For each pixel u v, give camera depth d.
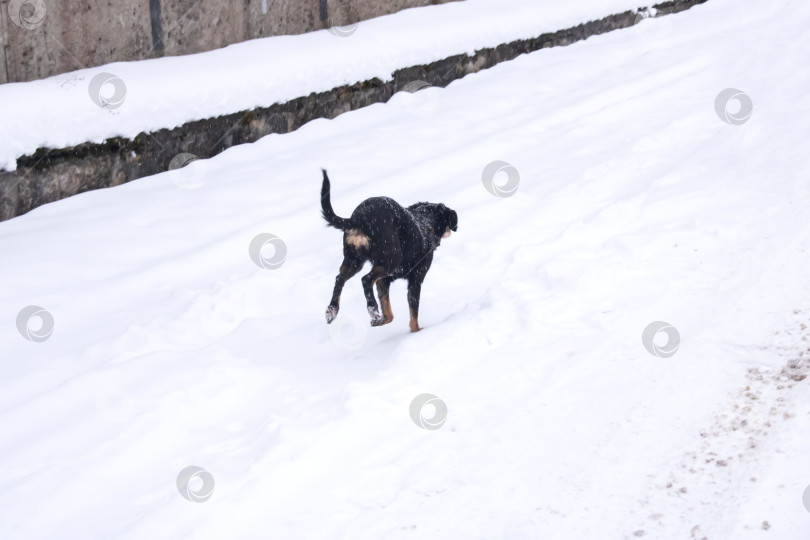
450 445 4.64
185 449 4.89
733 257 6.26
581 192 8.06
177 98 8.98
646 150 8.86
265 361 5.88
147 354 5.93
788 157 7.70
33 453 4.86
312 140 10.21
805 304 5.53
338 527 4.08
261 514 4.21
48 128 7.91
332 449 4.62
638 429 4.59
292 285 6.85
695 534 3.80
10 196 7.79
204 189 8.68
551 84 12.09
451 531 4.00
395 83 11.55
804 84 9.63
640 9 15.33
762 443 4.34
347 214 8.14
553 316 5.85
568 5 14.27
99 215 7.99
